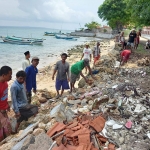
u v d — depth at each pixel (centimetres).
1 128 508
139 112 527
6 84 499
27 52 752
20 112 536
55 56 2459
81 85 880
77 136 409
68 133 421
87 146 379
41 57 2370
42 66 1772
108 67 1135
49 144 390
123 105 567
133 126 472
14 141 436
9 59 2195
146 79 888
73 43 4578
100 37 6569
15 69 1634
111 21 5444
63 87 773
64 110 534
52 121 480
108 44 3419
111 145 408
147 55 1560
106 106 549
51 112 534
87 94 684
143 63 1206
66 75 768
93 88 759
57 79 764
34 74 673
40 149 377
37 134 438
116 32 5925
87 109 570
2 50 2959
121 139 423
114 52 1638
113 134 439
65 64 744
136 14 1958
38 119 548
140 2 1669
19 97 530
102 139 422
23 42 3766
